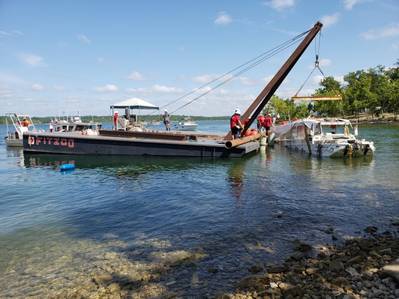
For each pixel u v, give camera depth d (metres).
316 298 4.67
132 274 5.89
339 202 10.11
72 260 6.61
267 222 8.48
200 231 8.00
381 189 11.61
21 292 5.45
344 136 21.45
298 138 25.06
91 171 17.86
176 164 19.72
